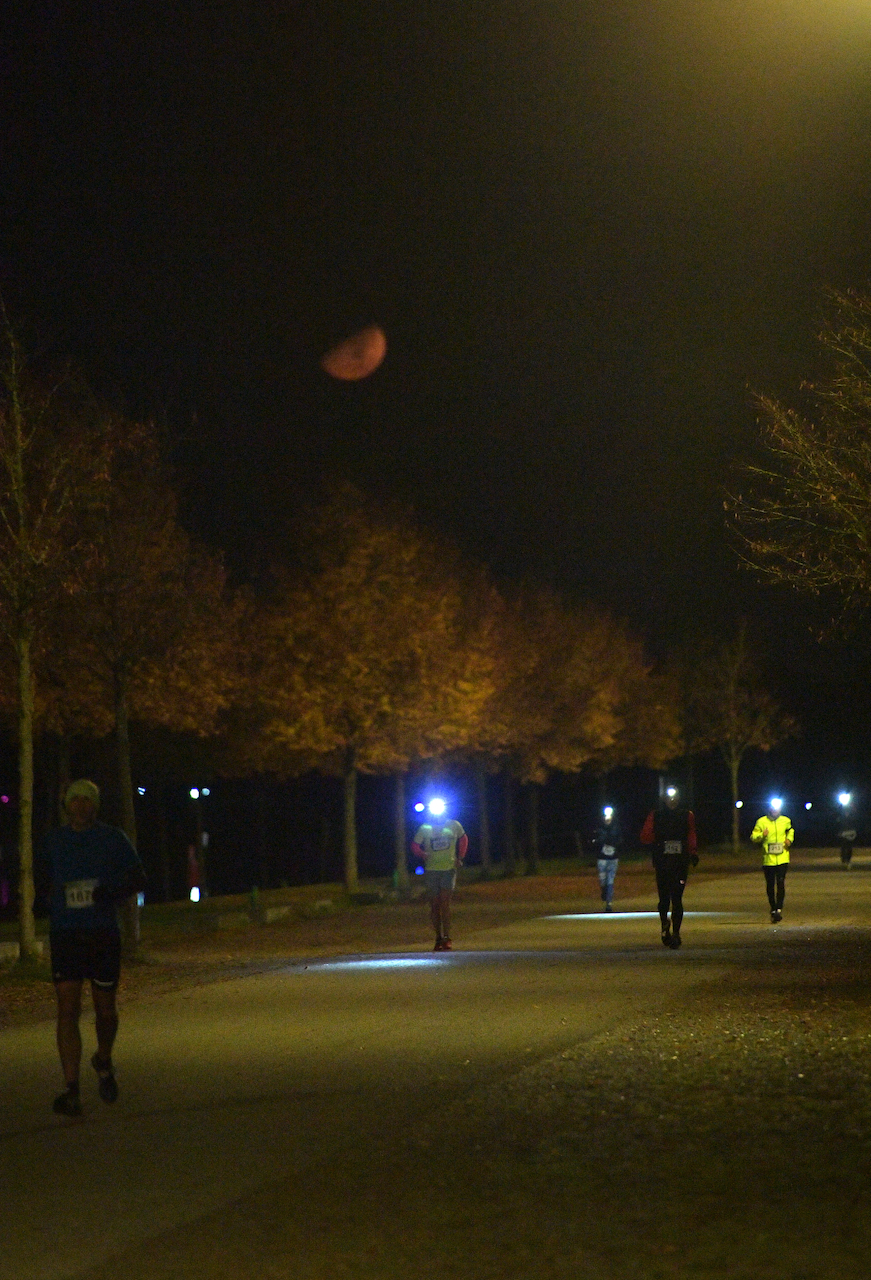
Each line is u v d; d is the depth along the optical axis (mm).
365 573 53406
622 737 86500
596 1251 8398
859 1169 10008
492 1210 9312
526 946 29797
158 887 80062
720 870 70188
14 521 31453
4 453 28984
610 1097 12789
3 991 24422
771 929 33156
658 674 94875
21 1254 8727
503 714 66938
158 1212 9570
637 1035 16281
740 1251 8289
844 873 62156
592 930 34156
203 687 43062
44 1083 14547
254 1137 11656
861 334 22188
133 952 30125
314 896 54438
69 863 13234
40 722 42281
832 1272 7871
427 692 54500
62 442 32438
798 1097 12594
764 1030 16469
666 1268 8062
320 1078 14117
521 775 74188
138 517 34438
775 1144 10836
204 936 38906
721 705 93312
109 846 13312
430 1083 13664
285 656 53062
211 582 42812
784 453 22016
